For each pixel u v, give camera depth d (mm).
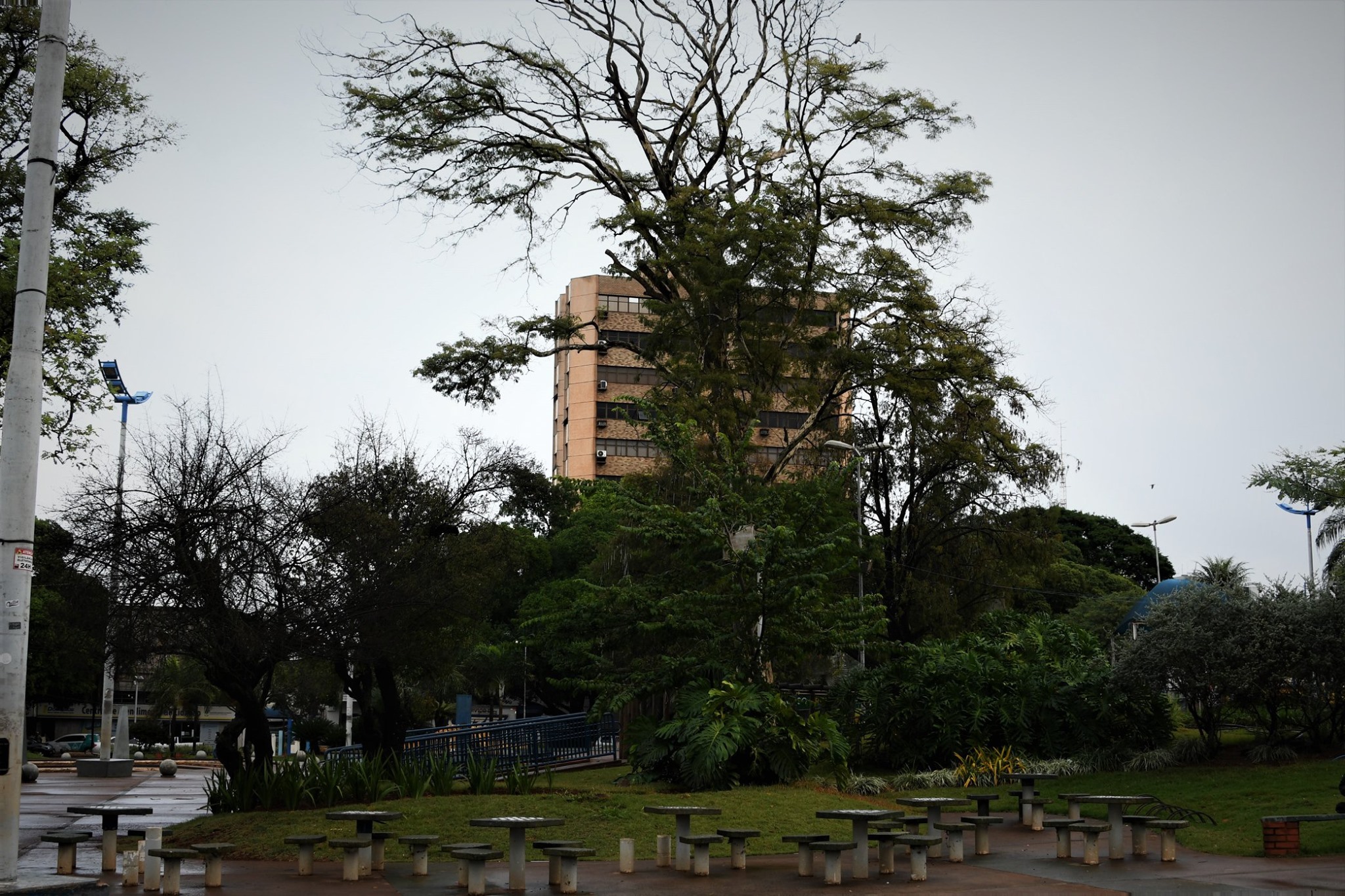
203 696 63406
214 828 15922
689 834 13594
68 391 23266
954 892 11508
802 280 33000
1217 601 23125
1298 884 11656
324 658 20172
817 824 16109
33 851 15203
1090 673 24500
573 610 22328
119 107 24891
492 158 34688
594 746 31969
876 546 25266
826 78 34500
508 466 25547
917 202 35500
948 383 35656
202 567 18078
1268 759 22453
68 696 73688
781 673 27094
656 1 35906
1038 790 21266
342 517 20625
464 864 12219
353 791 17469
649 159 36312
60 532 18844
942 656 25594
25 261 11891
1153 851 14477
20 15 23516
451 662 26156
